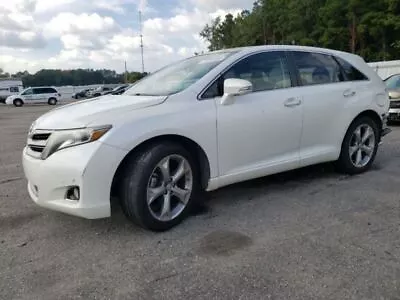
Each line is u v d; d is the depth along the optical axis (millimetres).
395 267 2779
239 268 2818
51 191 3238
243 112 3904
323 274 2709
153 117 3369
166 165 3457
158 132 3340
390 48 43688
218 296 2488
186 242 3273
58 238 3418
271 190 4609
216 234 3414
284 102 4242
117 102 3723
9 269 2895
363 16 43781
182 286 2613
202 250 3119
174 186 3576
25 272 2846
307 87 4551
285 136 4297
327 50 4992
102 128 3145
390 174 5180
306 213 3852
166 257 3021
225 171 3871
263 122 4059
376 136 5371
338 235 3326
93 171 3092
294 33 54938
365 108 5098
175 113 3500
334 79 4918
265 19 64875
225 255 3025
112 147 3135
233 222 3674
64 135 3189
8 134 11680
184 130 3502
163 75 4418
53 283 2691
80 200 3121
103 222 3736
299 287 2561
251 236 3355
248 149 4000
